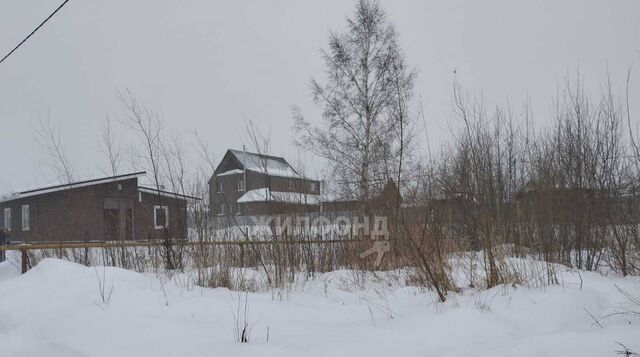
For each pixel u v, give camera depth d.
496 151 8.33
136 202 20.48
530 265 5.29
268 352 3.29
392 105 15.28
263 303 4.89
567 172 7.22
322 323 4.25
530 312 3.89
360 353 3.24
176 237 8.14
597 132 7.25
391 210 6.89
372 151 15.04
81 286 5.00
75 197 18.77
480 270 5.66
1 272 8.88
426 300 4.79
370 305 4.84
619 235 6.20
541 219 6.50
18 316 4.49
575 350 2.93
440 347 3.29
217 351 3.38
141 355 3.42
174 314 4.43
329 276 6.95
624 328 3.24
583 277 5.33
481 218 5.78
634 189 6.51
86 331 3.95
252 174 34.75
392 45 16.42
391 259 6.81
